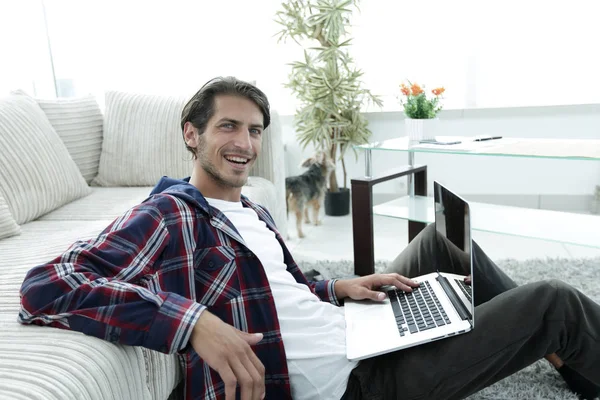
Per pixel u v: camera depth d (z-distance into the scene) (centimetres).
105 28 404
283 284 114
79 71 410
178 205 103
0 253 149
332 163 363
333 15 353
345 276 259
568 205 375
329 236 349
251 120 113
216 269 104
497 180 385
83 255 90
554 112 360
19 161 191
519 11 361
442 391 106
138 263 93
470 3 367
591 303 117
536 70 368
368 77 399
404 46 387
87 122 259
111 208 212
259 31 401
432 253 149
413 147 226
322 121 372
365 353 106
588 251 293
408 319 117
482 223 213
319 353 108
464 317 111
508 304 112
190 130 117
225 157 112
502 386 161
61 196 211
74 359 80
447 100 388
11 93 226
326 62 372
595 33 352
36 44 390
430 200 260
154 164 256
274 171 273
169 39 405
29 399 69
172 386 118
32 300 87
